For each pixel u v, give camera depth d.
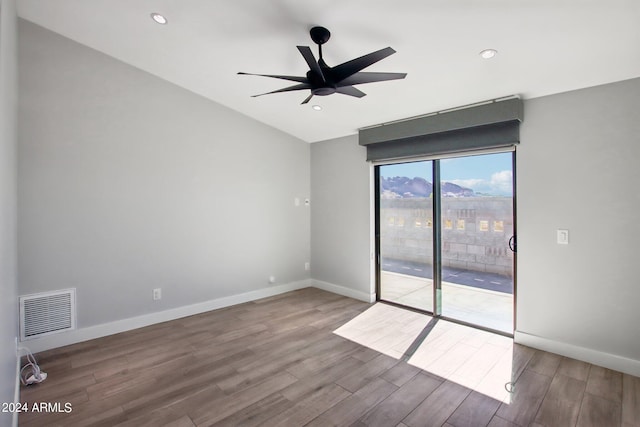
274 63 3.05
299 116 4.17
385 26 2.26
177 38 2.81
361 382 2.43
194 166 3.85
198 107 3.86
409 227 4.07
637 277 2.49
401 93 3.15
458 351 2.92
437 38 2.31
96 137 3.17
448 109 3.39
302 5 2.18
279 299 4.49
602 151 2.62
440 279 3.79
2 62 1.49
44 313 2.90
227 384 2.40
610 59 2.32
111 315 3.28
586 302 2.71
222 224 4.11
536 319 2.97
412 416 2.05
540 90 2.83
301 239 5.07
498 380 2.45
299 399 2.22
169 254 3.66
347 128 4.36
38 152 2.86
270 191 4.63
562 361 2.73
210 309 4.01
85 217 3.11
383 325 3.54
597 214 2.65
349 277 4.62
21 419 2.01
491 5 1.94
